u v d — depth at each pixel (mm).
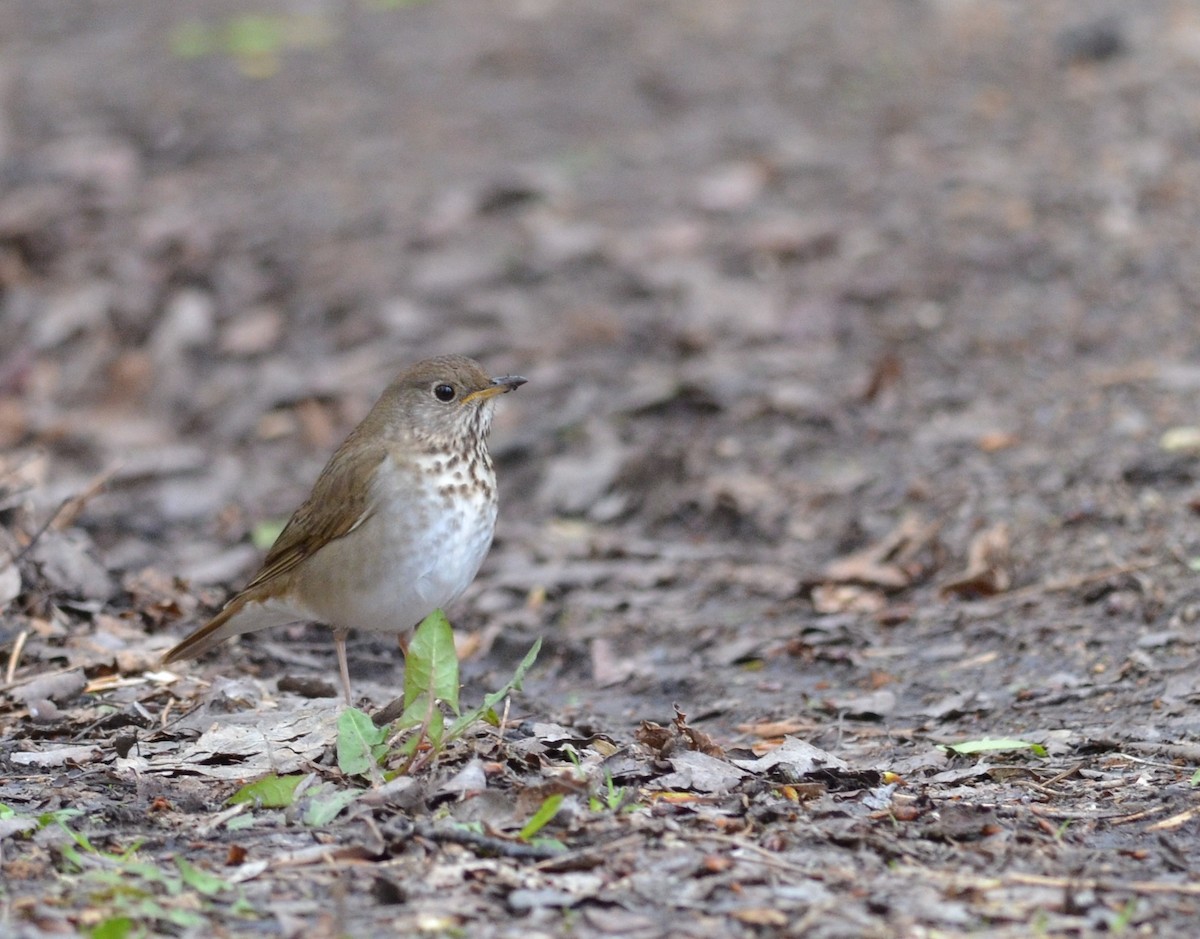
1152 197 17781
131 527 13508
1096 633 10398
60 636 10094
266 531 13344
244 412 15859
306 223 19000
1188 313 15430
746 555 12680
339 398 15773
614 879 6367
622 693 10383
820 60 23312
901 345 15742
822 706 9695
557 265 17812
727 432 14547
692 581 12242
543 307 17109
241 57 25281
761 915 6023
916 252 17375
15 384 16609
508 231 18719
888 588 11742
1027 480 12844
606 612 11750
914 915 6059
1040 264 16797
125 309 17516
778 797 7457
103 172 20594
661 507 13531
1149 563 11289
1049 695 9477
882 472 13516
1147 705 9133
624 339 16391
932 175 19078
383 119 22266
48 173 20594
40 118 22688
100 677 9641
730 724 9570
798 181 19406
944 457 13562
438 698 7410
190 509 14047
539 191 19422
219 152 21344
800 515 13117
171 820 7121
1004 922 5992
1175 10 23750
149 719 8812
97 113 22797
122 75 24594
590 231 18391
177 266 18219
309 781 7492
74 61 25547
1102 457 12977
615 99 22469
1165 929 5930
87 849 6598
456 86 23453
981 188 18547
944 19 24672
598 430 14633
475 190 19484
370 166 20609
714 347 16109
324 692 9414
